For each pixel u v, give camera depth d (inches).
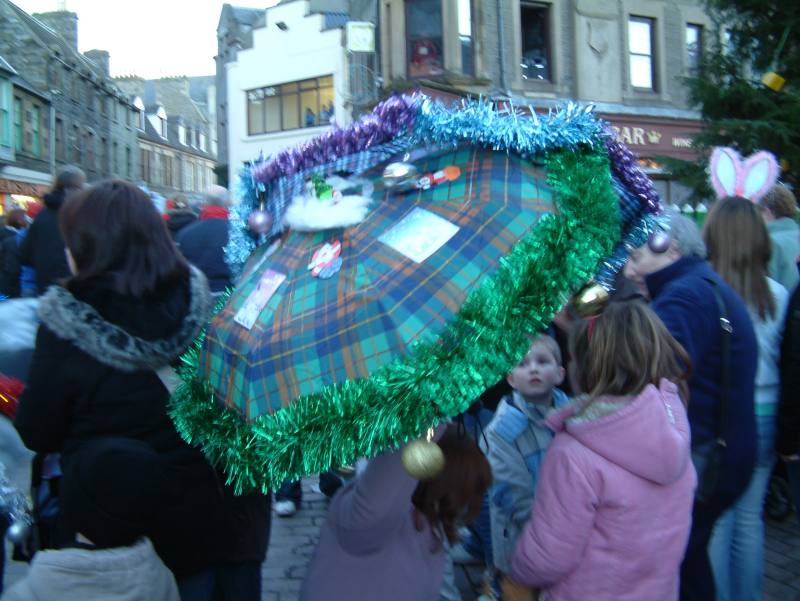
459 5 535.8
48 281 191.6
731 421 92.4
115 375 76.3
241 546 87.8
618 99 575.5
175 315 77.9
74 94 1360.7
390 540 74.7
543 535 77.8
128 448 73.9
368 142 72.3
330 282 59.7
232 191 84.1
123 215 77.4
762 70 341.7
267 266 69.0
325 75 782.5
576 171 61.5
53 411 76.5
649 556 76.2
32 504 90.0
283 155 76.9
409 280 57.1
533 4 556.7
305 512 179.9
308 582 76.7
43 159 1192.2
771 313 111.7
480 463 80.0
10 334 95.5
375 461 68.1
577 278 58.2
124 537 73.6
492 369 54.2
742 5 334.3
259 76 829.2
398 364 53.6
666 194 558.6
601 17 567.5
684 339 90.4
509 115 64.8
